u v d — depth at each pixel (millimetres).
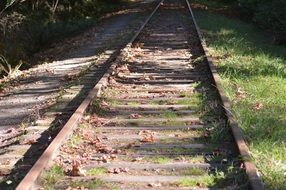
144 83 10289
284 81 10508
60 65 12805
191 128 8055
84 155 7285
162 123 8289
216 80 9672
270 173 6734
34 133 8062
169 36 15914
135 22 20891
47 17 22266
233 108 8539
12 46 15883
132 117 8539
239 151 7027
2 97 10320
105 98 9258
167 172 6934
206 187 6617
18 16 17734
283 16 16875
